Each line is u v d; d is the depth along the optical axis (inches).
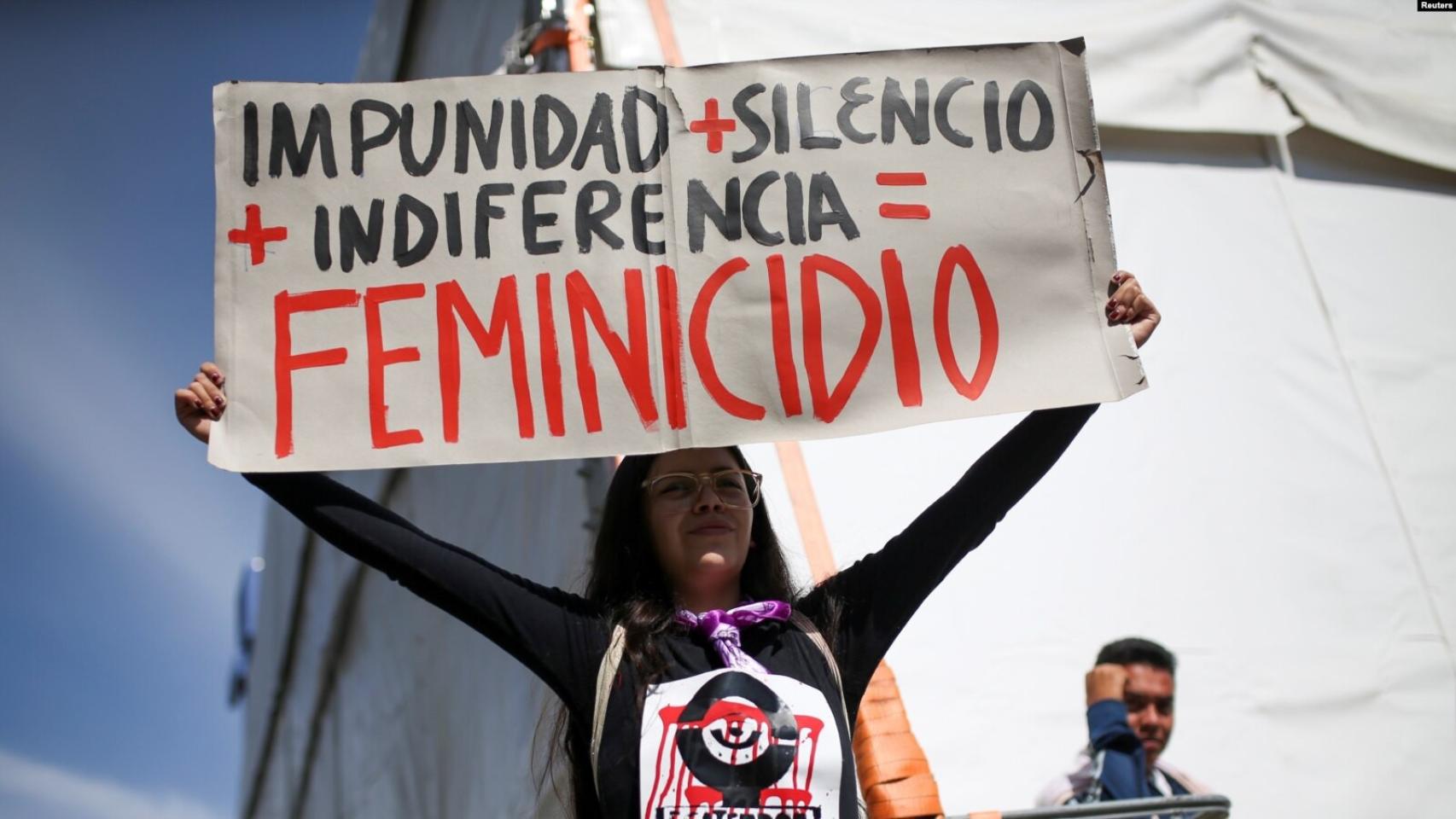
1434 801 169.8
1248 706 172.7
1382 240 215.0
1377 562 185.8
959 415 104.0
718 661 93.1
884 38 211.5
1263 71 224.4
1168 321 201.5
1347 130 220.8
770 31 207.9
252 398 102.5
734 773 87.1
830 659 94.5
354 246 106.9
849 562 172.2
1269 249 211.5
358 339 104.7
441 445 102.3
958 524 102.3
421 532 98.1
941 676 169.6
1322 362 201.5
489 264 107.0
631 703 91.3
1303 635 178.9
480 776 215.8
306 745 360.2
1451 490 193.2
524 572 200.8
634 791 88.1
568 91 111.2
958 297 107.4
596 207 108.7
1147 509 185.2
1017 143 111.4
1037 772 165.3
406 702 273.6
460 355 104.8
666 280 107.2
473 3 240.4
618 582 104.3
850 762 89.8
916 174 110.3
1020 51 113.4
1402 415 198.5
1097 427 191.0
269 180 107.8
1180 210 212.2
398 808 270.4
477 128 110.0
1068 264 108.5
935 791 112.6
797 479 170.7
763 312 106.6
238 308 104.7
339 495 98.8
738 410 104.2
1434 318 208.7
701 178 109.7
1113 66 218.1
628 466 108.4
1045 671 171.8
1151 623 176.7
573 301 106.4
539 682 188.2
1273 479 190.4
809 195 109.5
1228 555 183.3
